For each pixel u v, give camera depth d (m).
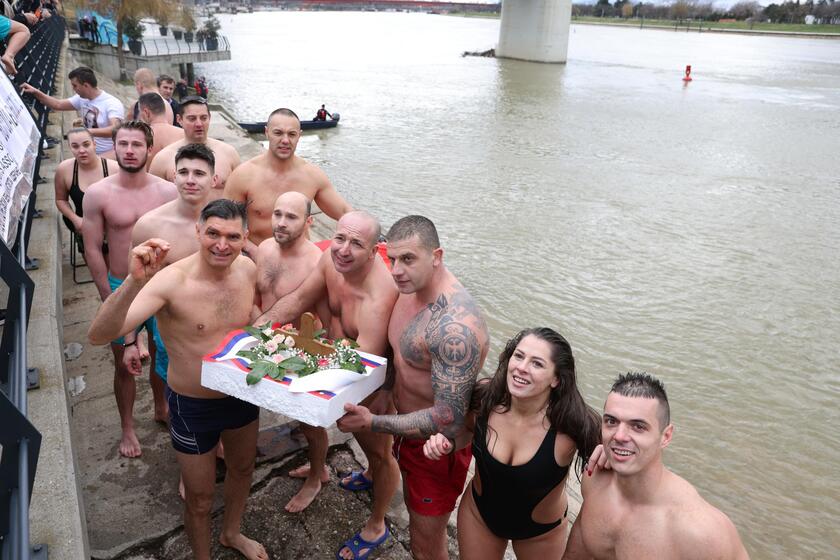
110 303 2.71
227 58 45.81
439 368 2.99
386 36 126.12
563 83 56.44
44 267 5.05
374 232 3.16
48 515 2.79
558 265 17.55
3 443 2.37
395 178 25.28
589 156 30.27
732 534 2.26
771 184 26.62
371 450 3.58
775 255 18.92
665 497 2.33
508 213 21.69
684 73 71.06
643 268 17.64
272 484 4.31
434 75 58.28
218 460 4.44
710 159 30.55
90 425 4.73
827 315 15.20
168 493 4.11
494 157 29.16
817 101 51.41
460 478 3.31
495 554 3.17
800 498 9.37
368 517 4.09
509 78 58.28
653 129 37.50
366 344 3.34
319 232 13.42
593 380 12.22
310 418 2.80
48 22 17.64
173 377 3.22
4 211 3.32
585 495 2.58
